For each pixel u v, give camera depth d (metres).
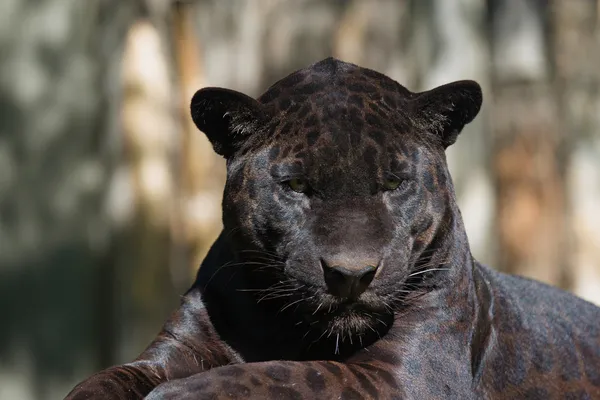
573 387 7.48
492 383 7.13
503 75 19.80
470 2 18.91
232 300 6.86
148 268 17.62
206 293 6.95
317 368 6.20
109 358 18.39
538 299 7.70
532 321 7.54
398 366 6.55
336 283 6.33
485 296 7.25
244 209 6.69
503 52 19.83
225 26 19.16
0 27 18.27
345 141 6.46
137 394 6.41
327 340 6.75
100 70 18.11
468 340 6.88
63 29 18.17
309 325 6.76
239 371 6.05
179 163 17.95
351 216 6.40
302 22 21.08
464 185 18.19
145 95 17.62
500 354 7.24
